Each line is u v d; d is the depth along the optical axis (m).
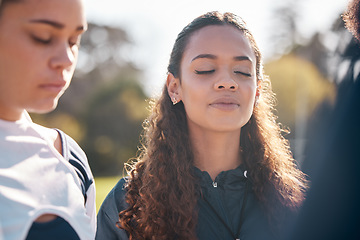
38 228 1.37
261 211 2.00
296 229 1.10
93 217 1.76
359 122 0.99
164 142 2.13
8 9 1.26
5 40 1.27
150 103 2.44
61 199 1.46
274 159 2.20
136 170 2.18
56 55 1.31
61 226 1.42
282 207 2.01
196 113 1.94
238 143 2.08
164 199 2.01
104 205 2.16
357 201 1.00
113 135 32.41
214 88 1.89
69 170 1.58
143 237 1.96
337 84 1.08
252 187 2.06
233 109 1.89
